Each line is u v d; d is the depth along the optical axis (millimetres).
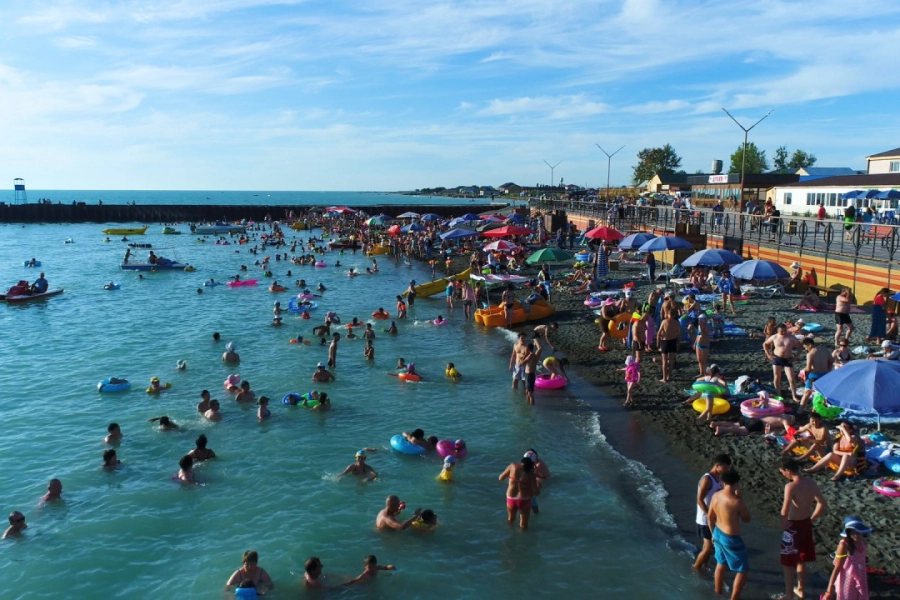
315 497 13086
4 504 12938
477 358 23266
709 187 69312
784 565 9203
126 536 11742
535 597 9891
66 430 16688
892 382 11477
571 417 17109
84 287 40875
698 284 29375
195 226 91125
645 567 10531
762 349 20312
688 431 15344
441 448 14969
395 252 57969
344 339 26156
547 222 58312
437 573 10555
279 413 17703
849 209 30234
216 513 12516
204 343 25688
